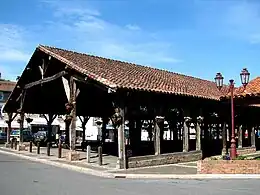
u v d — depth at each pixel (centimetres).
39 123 4819
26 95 2906
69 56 2214
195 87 2545
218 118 2608
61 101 3109
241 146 2838
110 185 1252
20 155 2409
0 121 4619
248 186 1245
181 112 2333
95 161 2034
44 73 2392
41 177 1416
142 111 2191
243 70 1811
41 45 2298
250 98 1834
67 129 3312
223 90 2930
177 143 3209
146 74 2389
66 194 1040
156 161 1938
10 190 1084
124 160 1736
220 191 1140
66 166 1812
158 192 1112
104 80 1738
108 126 4681
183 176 1493
